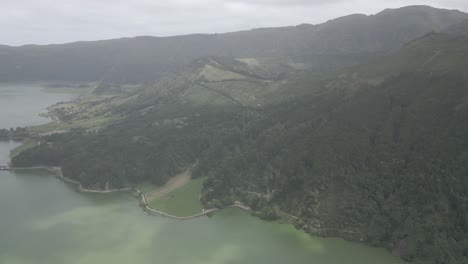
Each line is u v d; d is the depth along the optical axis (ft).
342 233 509.76
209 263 468.75
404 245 469.98
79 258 480.23
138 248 501.97
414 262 449.89
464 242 452.35
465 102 571.69
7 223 569.64
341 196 542.57
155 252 492.54
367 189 537.65
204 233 537.65
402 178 529.04
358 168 563.48
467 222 467.93
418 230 472.44
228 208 601.21
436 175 513.45
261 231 537.24
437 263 437.58
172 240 521.65
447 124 558.15
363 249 485.56
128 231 546.26
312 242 505.25
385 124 600.39
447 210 484.33
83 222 573.74
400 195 515.91
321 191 558.97
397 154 554.87
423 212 489.26
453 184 500.74
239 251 492.54
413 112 592.60
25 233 540.52
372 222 503.61
